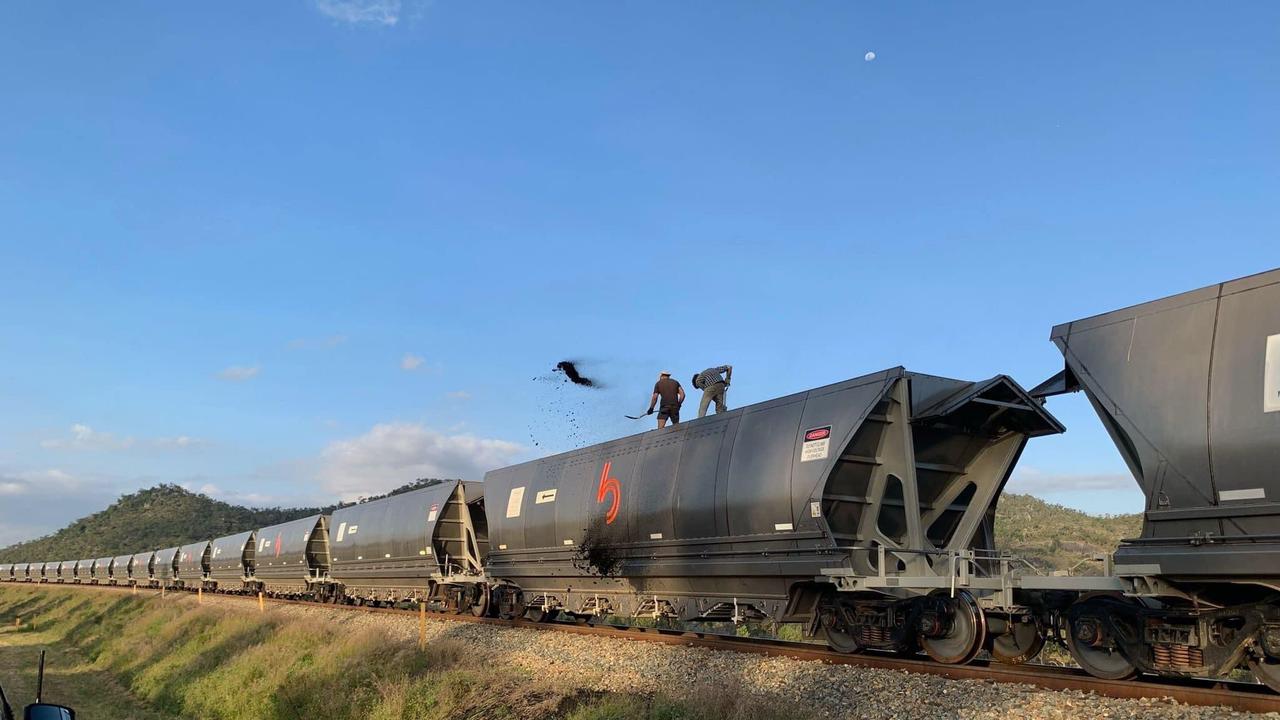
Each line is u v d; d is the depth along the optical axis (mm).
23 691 23672
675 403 19234
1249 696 8414
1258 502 8398
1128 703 8930
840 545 13148
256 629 25000
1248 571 8312
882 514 13547
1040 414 12969
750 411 15141
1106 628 10125
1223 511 8617
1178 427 9109
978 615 11312
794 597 13477
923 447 13469
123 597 51125
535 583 20812
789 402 14312
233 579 47625
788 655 13250
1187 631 9305
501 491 22672
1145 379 9531
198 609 33406
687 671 13000
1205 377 8992
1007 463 13648
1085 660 10414
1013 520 37625
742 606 14711
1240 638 8867
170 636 29516
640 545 16828
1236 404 8672
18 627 48062
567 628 18594
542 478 20969
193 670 23109
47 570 89562
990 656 13352
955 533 13781
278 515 184375
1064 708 9031
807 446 13250
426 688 14734
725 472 14773
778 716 9844
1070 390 11500
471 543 26219
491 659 16219
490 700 13367
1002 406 12891
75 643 38312
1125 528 31250
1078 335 10406
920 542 12906
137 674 25781
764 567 13672
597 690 12688
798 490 13102
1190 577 8859
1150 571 9078
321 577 35938
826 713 10172
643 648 14930
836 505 13164
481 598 23422
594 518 18281
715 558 14883
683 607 15953
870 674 11289
